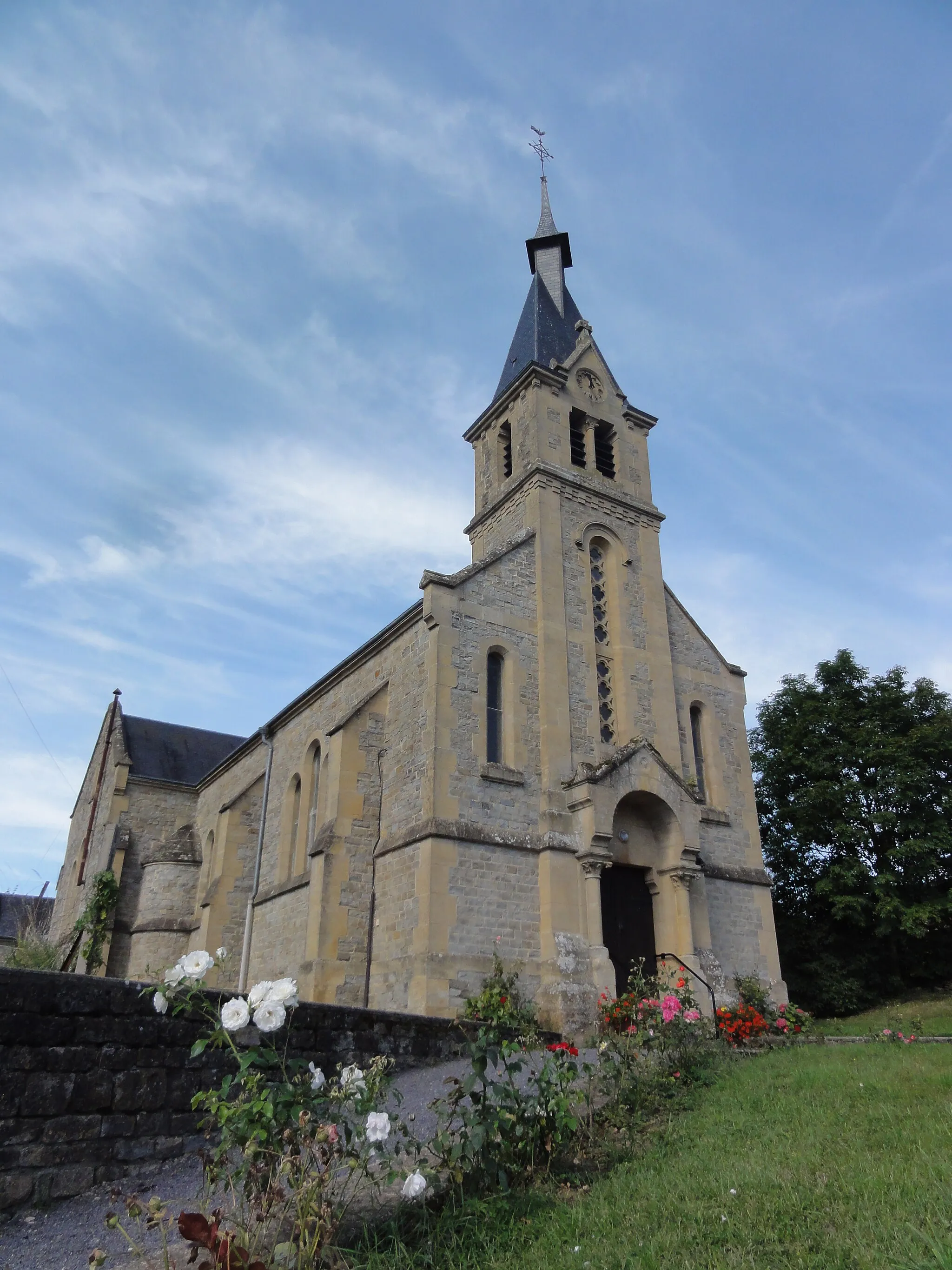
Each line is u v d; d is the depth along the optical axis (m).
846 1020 23.92
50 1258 6.41
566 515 22.22
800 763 27.98
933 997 25.48
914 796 25.91
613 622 22.19
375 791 20.03
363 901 18.92
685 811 19.70
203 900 26.75
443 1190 6.86
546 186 31.59
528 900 17.70
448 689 18.53
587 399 24.52
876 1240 5.35
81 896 37.69
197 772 37.56
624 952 18.67
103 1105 7.98
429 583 19.23
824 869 27.34
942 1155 6.64
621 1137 8.55
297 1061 6.71
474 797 17.95
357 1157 5.92
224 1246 4.65
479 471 25.39
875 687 28.47
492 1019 14.52
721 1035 13.65
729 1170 7.04
